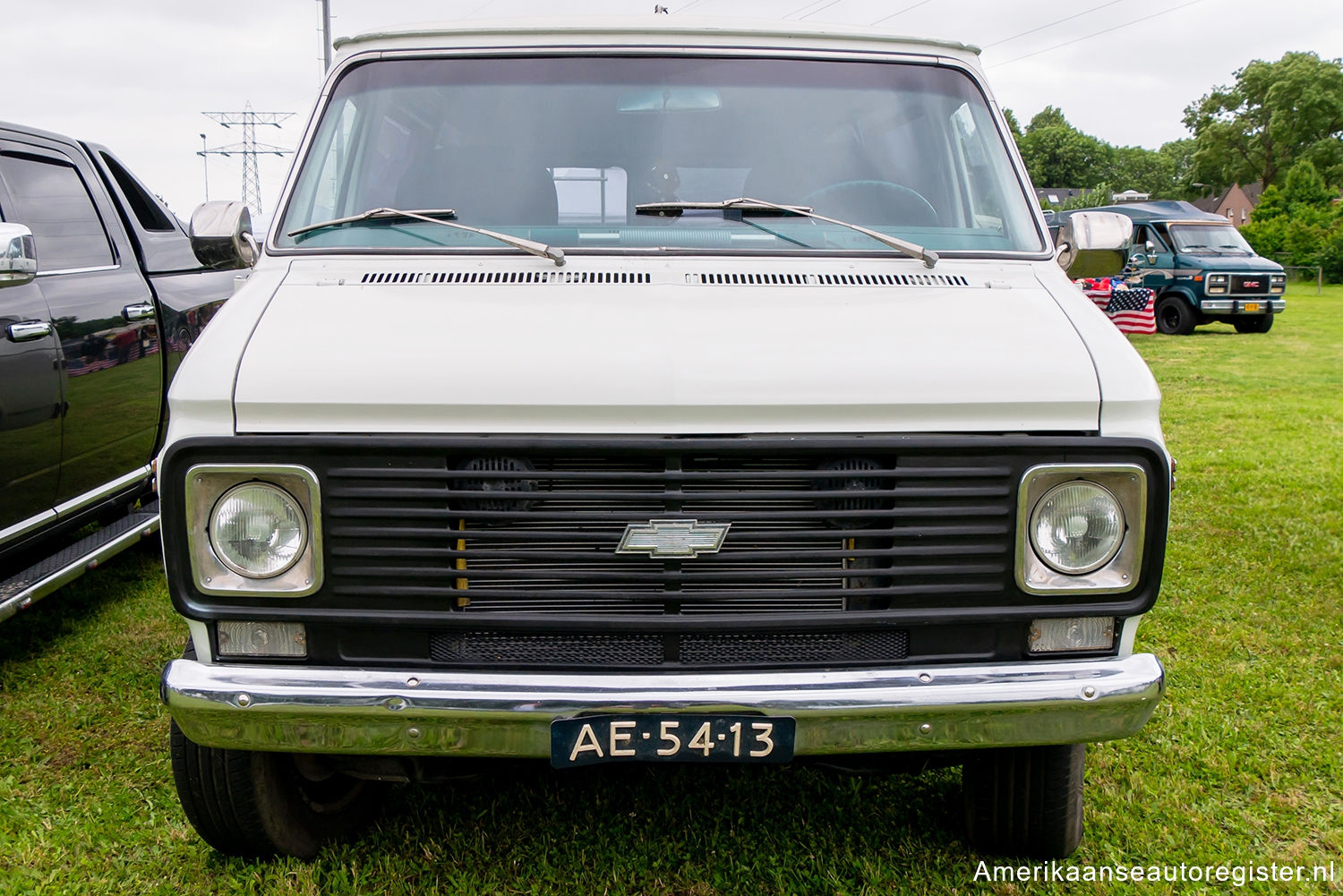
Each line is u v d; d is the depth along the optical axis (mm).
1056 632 2336
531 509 2256
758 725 2215
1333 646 4398
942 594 2283
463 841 2965
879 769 2660
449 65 3131
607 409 2205
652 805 3172
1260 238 44188
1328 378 13125
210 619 2236
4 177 4285
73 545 4375
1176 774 3338
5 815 3076
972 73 3256
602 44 3145
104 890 2725
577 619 2232
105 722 3693
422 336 2344
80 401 4340
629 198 2949
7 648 4375
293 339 2338
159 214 5484
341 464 2203
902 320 2473
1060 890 2787
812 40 3201
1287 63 72625
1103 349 2389
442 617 2230
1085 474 2244
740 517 2232
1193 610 4812
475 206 2928
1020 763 2709
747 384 2230
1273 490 7027
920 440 2221
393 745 2252
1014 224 2984
